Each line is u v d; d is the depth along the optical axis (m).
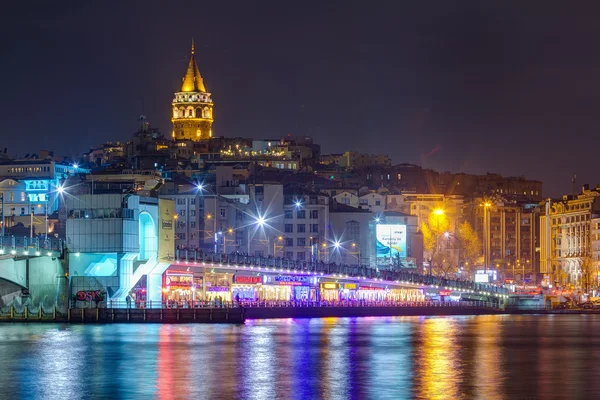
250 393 119.56
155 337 178.62
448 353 160.88
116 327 198.12
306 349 163.62
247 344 169.75
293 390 121.69
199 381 128.38
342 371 137.88
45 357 149.50
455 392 120.69
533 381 129.75
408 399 116.00
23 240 199.12
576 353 162.62
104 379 129.62
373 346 170.00
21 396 117.81
